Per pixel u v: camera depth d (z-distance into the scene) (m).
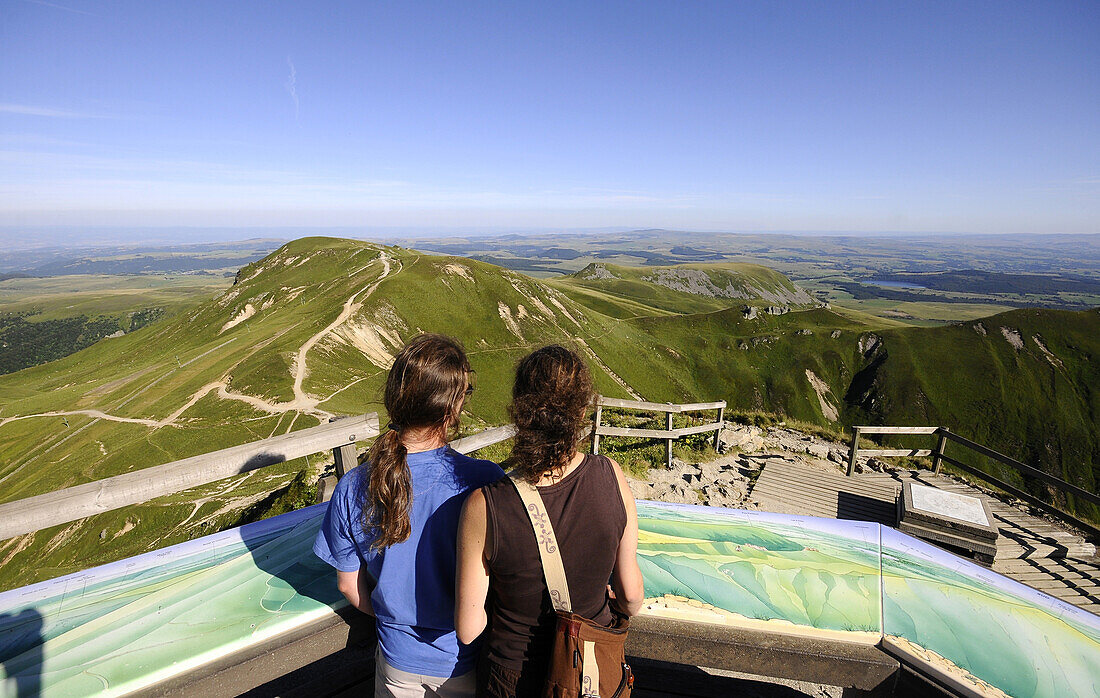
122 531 33.28
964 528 5.33
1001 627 2.21
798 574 2.50
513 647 1.77
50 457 51.34
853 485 9.02
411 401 1.85
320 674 2.27
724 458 10.62
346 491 1.87
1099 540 7.21
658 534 2.82
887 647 2.11
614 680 1.72
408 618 1.89
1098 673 2.00
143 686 1.82
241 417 51.81
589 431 1.84
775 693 2.83
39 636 1.98
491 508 1.70
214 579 2.34
